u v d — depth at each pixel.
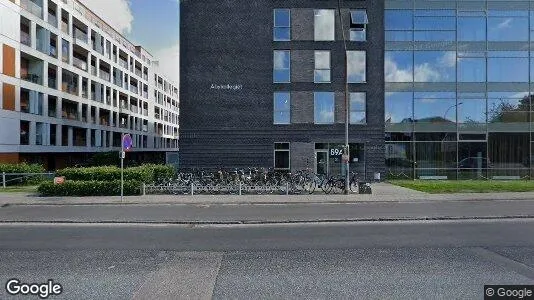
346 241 8.98
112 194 17.97
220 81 26.80
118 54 57.84
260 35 26.92
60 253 7.88
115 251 8.05
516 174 27.19
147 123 71.62
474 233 9.88
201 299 5.27
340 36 27.03
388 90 27.27
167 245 8.64
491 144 27.33
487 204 15.57
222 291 5.58
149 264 7.05
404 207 14.73
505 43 27.52
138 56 67.00
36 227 11.02
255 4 27.02
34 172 24.61
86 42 47.56
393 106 27.25
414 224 11.30
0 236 9.68
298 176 20.58
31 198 16.94
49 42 39.25
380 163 26.75
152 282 6.01
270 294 5.45
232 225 11.27
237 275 6.36
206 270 6.66
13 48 33.94
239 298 5.30
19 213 13.34
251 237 9.49
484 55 27.48
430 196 17.59
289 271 6.58
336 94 26.92
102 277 6.27
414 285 5.82
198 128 26.70
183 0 26.97
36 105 37.12
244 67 26.86
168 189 18.45
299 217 12.34
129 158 58.72
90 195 17.89
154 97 74.94
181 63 26.88
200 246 8.52
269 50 26.91
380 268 6.74
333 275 6.34
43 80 38.19
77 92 45.50
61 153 42.91
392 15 27.44
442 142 27.23
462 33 27.48
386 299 5.25
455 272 6.48
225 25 26.94
